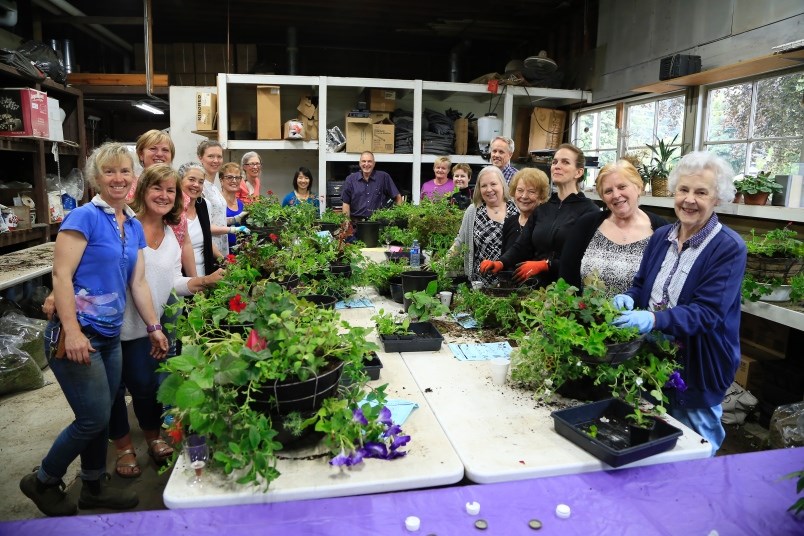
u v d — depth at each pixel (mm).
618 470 1288
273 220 4215
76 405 1994
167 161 2836
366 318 2512
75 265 1897
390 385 1744
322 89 5977
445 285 2812
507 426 1473
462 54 8023
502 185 3143
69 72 6766
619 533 1077
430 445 1369
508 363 1779
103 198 1986
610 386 1549
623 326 1541
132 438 2941
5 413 3260
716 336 1706
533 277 2555
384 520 1108
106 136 8453
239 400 1290
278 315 1438
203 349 1472
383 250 4254
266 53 8492
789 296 2902
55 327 1932
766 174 3846
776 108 4098
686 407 1765
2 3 5117
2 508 2412
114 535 1070
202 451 1282
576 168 2709
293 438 1323
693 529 1090
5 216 4348
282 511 1135
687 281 1743
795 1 3801
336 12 7086
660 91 5086
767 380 3264
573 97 6324
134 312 2240
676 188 1749
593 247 2252
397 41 8461
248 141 5941
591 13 6367
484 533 1071
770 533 1081
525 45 8086
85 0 7043
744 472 1287
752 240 3229
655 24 5254
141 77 6660
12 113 4387
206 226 3141
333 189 6184
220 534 1067
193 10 7062
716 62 4527
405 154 6281
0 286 3186
